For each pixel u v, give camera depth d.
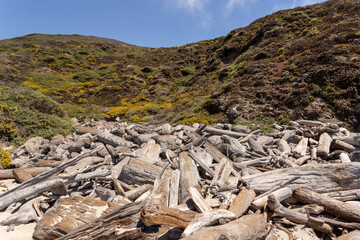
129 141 8.38
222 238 2.14
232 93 14.57
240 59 20.02
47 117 12.28
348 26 14.43
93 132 9.54
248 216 2.68
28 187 3.85
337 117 10.26
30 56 40.16
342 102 10.40
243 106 12.88
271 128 10.28
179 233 2.66
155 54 44.81
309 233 2.81
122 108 21.62
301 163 5.28
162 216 2.44
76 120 17.53
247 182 3.69
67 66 40.31
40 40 54.19
